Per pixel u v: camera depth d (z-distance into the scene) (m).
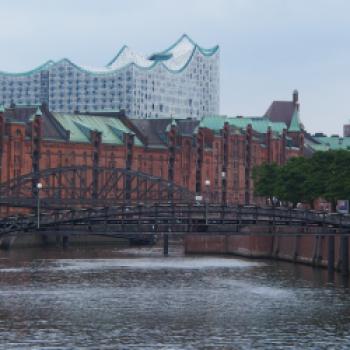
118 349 114.31
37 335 121.62
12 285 166.88
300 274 189.12
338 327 127.69
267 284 170.62
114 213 163.25
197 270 197.50
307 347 116.12
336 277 182.88
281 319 133.00
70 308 141.12
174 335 122.25
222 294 156.50
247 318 133.75
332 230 179.75
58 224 162.25
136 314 136.50
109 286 166.50
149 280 176.50
